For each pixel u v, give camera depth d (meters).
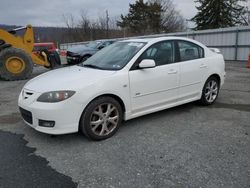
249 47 17.94
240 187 2.94
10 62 10.78
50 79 4.28
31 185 3.04
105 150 3.87
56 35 50.34
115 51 5.07
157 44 4.95
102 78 4.15
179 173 3.23
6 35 11.16
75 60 16.06
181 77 5.22
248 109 5.83
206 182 3.04
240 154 3.70
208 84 5.93
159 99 4.91
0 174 3.27
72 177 3.19
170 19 55.09
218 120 5.11
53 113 3.81
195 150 3.83
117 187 2.97
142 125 4.85
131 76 4.45
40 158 3.66
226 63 17.05
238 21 40.75
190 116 5.34
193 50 5.62
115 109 4.32
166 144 4.04
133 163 3.48
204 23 40.91
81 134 4.44
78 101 3.90
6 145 4.08
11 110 6.06
